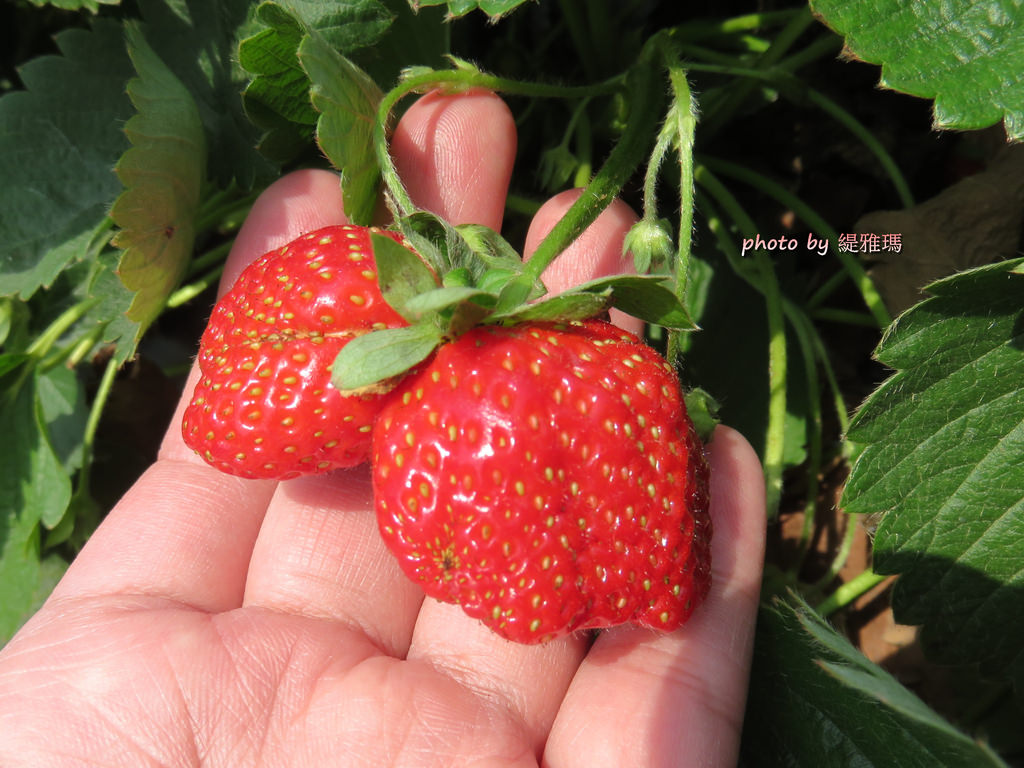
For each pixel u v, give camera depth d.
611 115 0.16
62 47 0.14
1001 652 0.12
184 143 0.13
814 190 0.18
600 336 0.09
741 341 0.16
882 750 0.11
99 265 0.14
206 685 0.11
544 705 0.11
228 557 0.12
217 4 0.14
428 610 0.12
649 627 0.10
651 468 0.09
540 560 0.09
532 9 0.18
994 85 0.10
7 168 0.14
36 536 0.15
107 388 0.15
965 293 0.11
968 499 0.12
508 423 0.09
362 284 0.09
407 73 0.13
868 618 0.17
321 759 0.10
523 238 0.17
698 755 0.10
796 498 0.17
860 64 0.17
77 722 0.10
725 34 0.17
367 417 0.09
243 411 0.09
